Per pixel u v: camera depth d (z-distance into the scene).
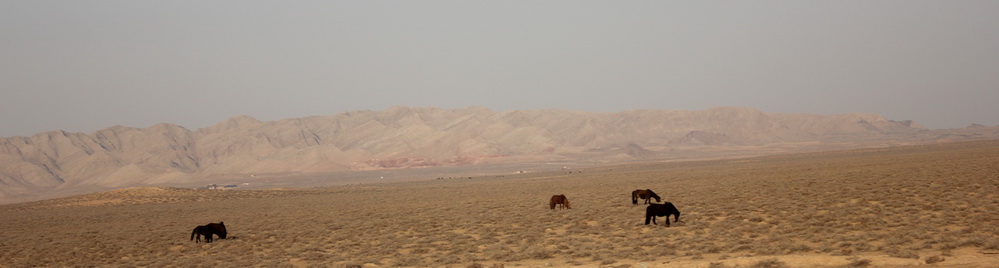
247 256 29.88
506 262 24.98
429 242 31.72
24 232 49.53
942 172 51.78
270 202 79.06
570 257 24.97
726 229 29.70
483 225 37.41
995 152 89.00
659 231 30.14
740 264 19.86
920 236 23.81
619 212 39.22
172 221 54.31
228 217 56.06
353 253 29.36
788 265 19.31
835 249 22.59
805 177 60.91
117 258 31.75
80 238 41.31
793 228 28.33
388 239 33.59
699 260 21.80
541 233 32.62
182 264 28.02
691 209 38.84
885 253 21.19
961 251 20.73
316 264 26.12
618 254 24.44
